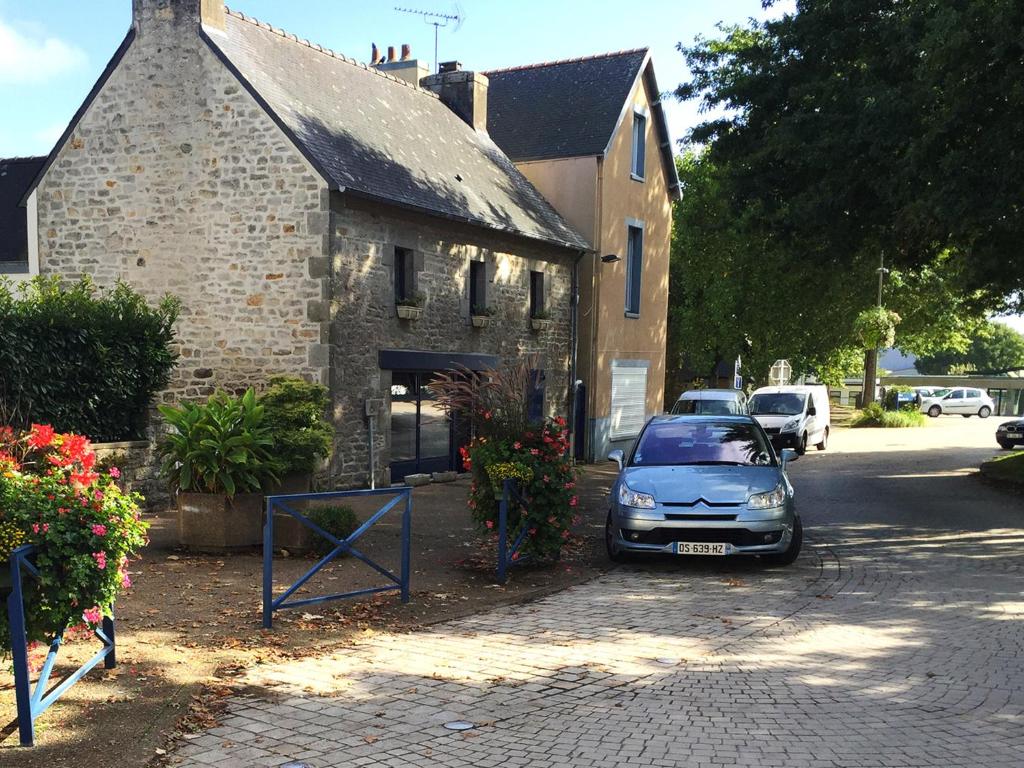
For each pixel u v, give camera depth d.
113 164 15.94
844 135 13.98
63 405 11.82
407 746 4.59
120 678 5.50
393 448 16.50
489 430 9.48
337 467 14.82
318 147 14.88
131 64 15.73
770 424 25.64
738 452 10.62
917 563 9.94
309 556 9.69
